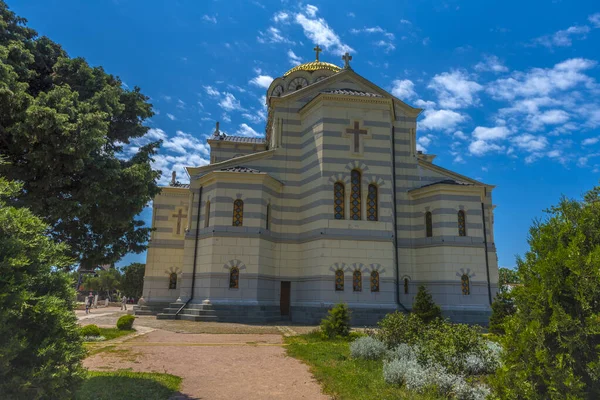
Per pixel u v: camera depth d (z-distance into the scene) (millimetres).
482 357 10969
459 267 28203
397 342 14359
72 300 6816
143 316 30203
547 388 5891
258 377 11430
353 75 32312
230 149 39438
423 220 30000
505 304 20219
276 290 28516
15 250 5703
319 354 14367
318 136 29078
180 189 37344
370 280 26797
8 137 10172
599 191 6633
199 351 15227
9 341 5234
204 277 27328
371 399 9203
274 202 29609
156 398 9094
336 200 28219
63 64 13250
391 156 29672
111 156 12664
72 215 11016
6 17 13086
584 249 5973
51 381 5734
